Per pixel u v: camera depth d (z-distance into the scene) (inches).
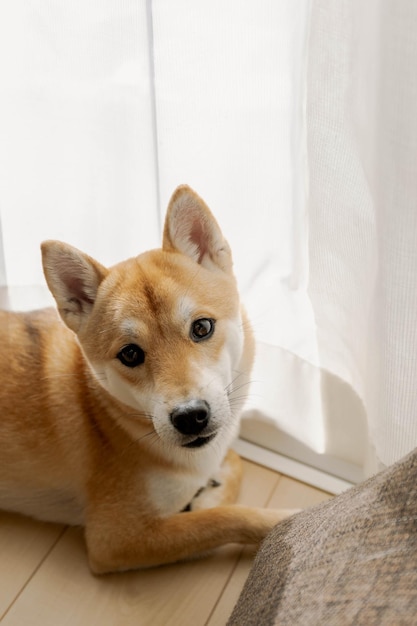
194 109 30.9
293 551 24.8
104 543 31.8
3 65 32.4
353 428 34.5
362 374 32.2
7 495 33.6
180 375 28.0
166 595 32.0
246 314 32.0
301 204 31.3
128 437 31.1
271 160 31.2
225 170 32.0
